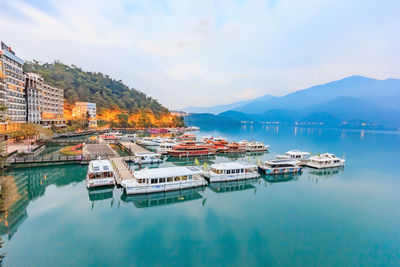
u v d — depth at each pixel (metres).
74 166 63.28
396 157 94.00
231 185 54.16
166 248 29.38
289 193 49.72
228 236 32.44
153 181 45.41
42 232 31.64
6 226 32.78
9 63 102.12
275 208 41.91
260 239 31.88
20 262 25.66
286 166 65.00
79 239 30.55
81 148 88.88
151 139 120.19
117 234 32.06
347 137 196.62
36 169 60.12
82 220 35.44
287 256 28.31
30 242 29.31
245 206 42.59
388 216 39.28
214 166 56.94
